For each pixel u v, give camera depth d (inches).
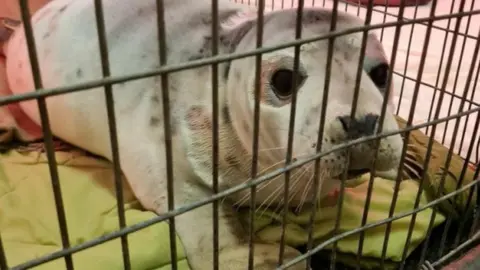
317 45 15.2
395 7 41.3
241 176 17.4
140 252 15.3
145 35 18.8
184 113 17.4
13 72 22.9
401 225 17.9
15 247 15.9
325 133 13.9
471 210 19.2
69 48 20.0
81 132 19.8
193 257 16.0
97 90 18.7
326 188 17.1
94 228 16.9
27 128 22.4
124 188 19.1
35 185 18.6
